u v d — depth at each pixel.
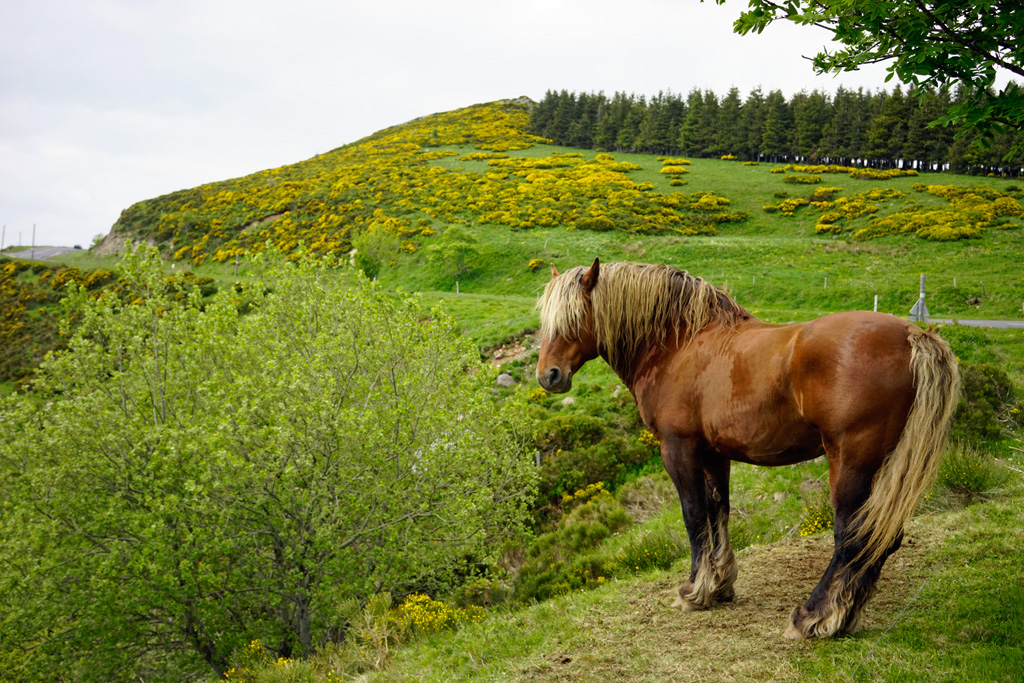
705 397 3.52
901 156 75.12
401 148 98.50
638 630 3.89
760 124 87.12
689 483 3.75
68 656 10.22
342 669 5.33
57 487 10.83
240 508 9.95
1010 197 52.50
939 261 36.44
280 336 13.77
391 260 51.84
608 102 112.69
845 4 3.39
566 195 64.31
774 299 32.44
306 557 9.98
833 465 2.98
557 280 4.15
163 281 13.76
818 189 63.25
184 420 11.95
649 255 44.12
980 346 13.90
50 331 44.00
